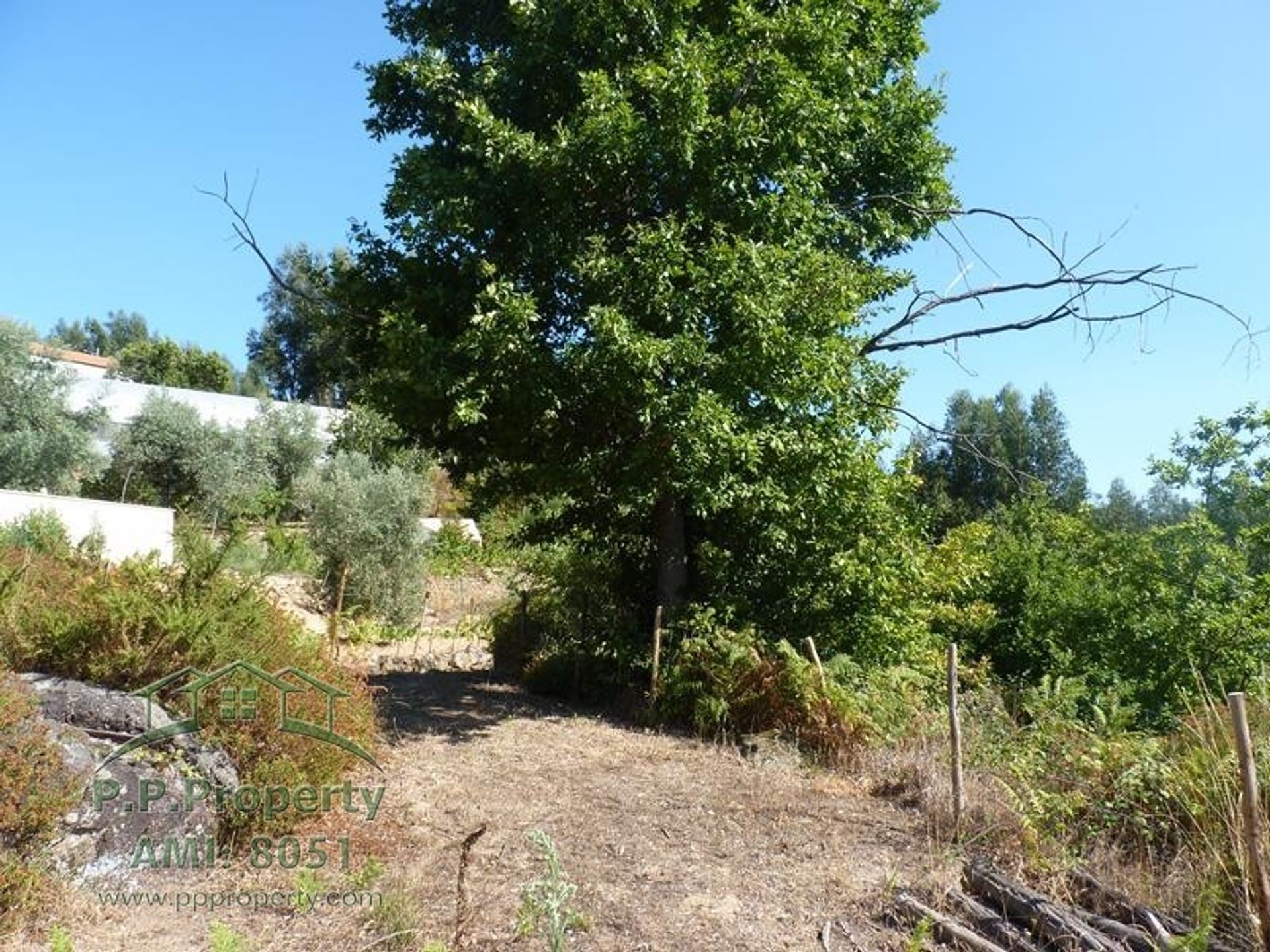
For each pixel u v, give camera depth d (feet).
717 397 27.40
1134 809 18.19
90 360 173.78
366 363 34.63
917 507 37.40
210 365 180.24
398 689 34.37
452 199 28.66
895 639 34.78
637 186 30.66
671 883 16.57
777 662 29.04
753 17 30.07
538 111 32.53
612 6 30.40
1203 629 36.11
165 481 88.84
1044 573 46.11
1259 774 16.16
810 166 33.14
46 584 19.63
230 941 11.32
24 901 13.29
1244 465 40.63
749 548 34.94
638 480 30.42
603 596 36.63
